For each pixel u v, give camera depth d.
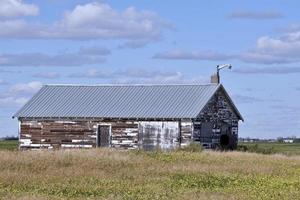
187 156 59.38
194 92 81.94
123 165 48.47
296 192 34.69
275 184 39.22
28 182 36.72
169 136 77.81
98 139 81.12
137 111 80.00
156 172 44.59
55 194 32.06
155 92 83.88
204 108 78.88
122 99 83.69
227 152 67.81
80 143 82.00
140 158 54.44
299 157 68.56
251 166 51.62
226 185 38.75
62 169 44.00
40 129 84.12
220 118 82.88
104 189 34.31
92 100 84.88
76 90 88.38
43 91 89.38
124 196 31.25
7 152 56.44
